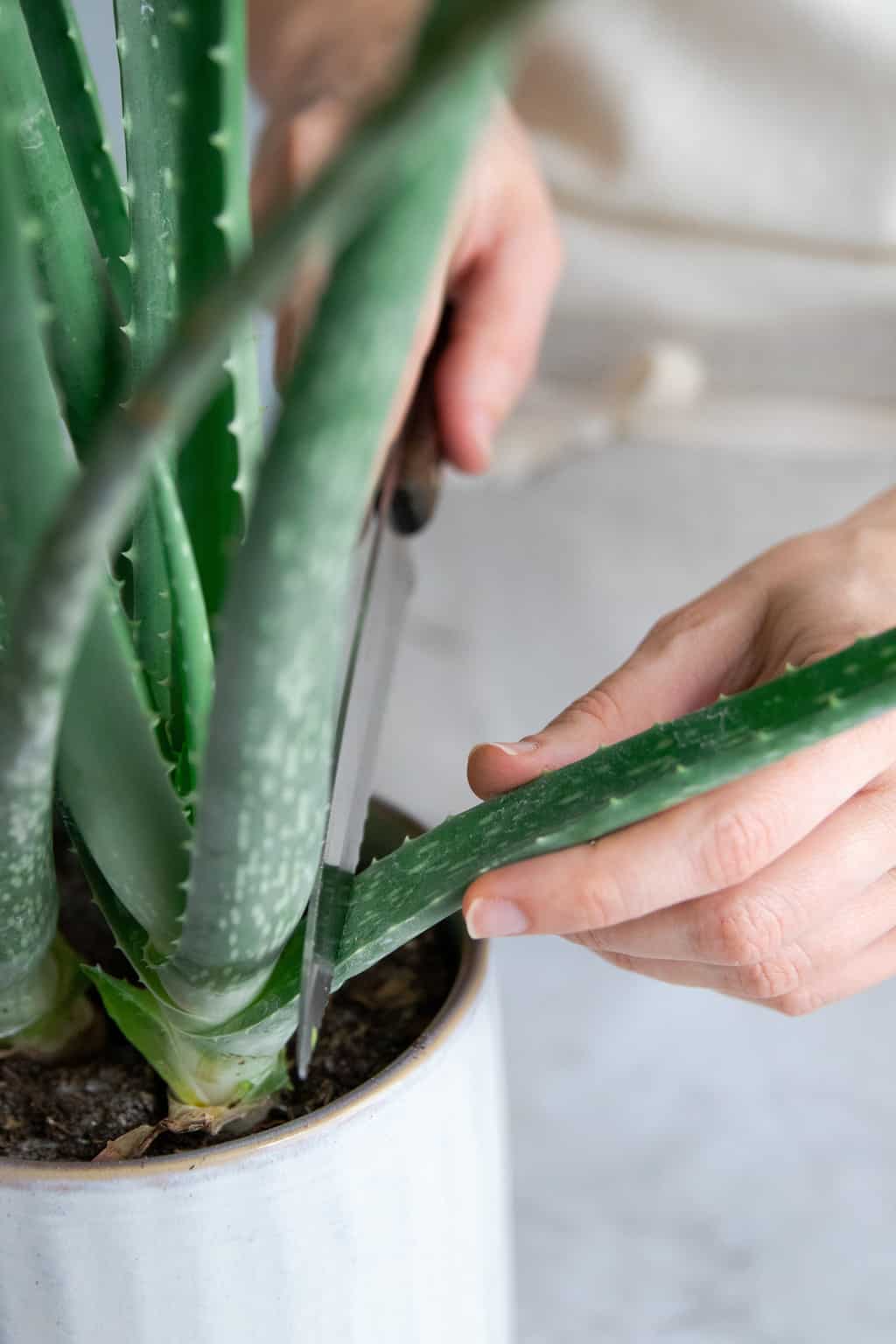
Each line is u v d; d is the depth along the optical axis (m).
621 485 1.14
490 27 0.21
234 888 0.37
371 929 0.41
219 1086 0.43
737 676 0.51
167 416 0.27
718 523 1.08
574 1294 0.63
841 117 0.99
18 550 0.35
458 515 1.09
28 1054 0.46
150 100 0.39
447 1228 0.44
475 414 0.60
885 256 1.07
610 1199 0.67
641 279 1.11
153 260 0.40
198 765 0.41
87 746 0.37
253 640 0.33
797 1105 0.71
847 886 0.46
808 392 1.18
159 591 0.40
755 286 1.10
